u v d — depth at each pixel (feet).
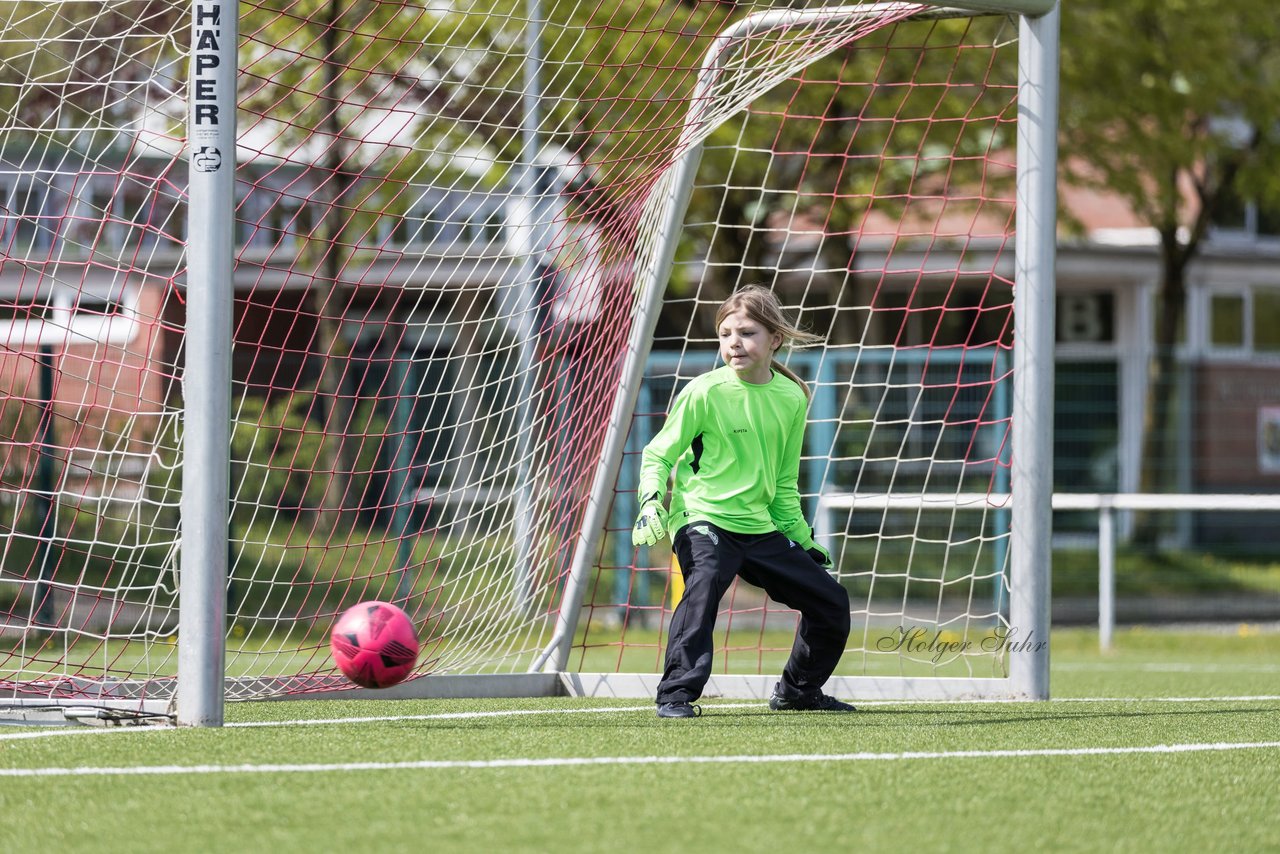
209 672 57.26
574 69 152.15
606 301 83.71
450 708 67.21
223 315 56.08
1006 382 166.09
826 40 78.18
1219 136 209.56
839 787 43.75
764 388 63.46
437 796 41.81
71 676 72.79
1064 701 72.59
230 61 56.08
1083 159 197.26
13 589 126.72
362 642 56.34
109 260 88.89
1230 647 145.38
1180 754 51.80
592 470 82.02
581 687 76.54
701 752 50.39
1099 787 44.96
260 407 150.10
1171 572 187.73
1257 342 309.01
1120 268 282.56
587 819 38.86
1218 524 200.13
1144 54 189.47
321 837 36.86
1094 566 188.75
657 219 77.15
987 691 73.82
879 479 166.61
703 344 198.59
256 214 165.99
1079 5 187.62
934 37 175.52
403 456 153.48
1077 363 199.72
